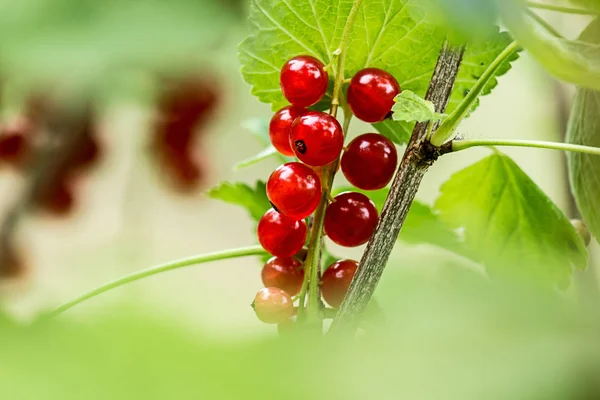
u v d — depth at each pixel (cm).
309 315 43
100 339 18
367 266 43
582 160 46
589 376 20
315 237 44
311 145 42
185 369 17
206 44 25
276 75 44
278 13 43
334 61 44
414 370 19
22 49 23
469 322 21
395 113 42
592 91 45
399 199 43
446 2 34
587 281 48
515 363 19
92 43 23
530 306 22
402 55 44
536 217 48
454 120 42
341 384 18
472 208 49
